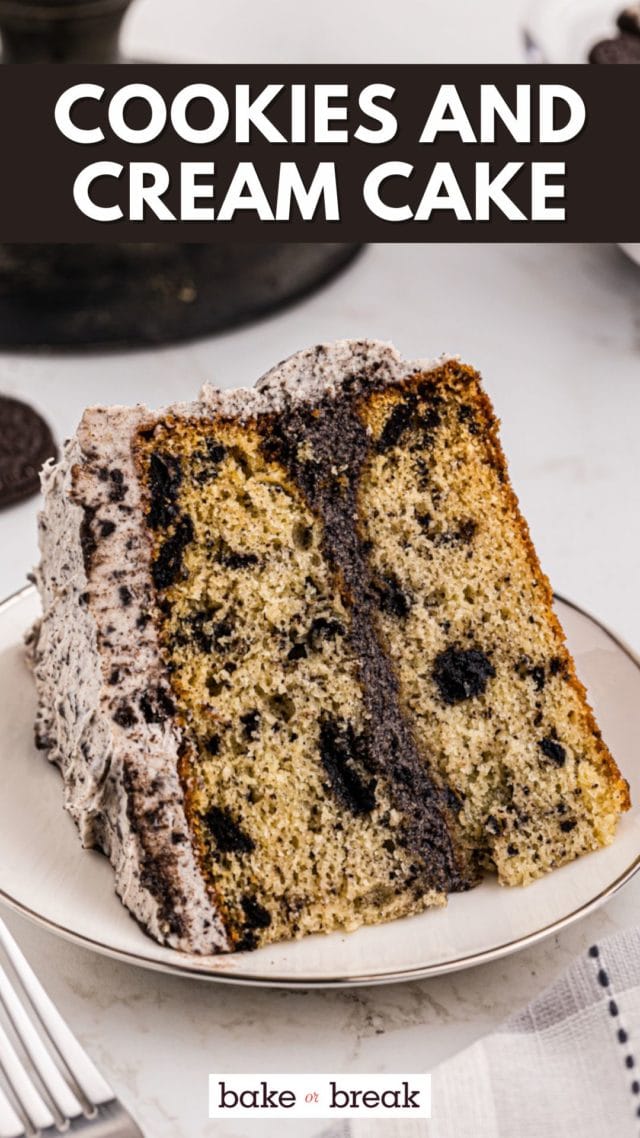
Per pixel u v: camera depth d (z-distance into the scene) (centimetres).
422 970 45
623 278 74
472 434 50
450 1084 42
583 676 52
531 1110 41
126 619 47
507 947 46
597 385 69
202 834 47
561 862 49
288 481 49
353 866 48
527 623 50
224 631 48
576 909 47
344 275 74
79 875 48
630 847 48
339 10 93
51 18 69
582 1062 42
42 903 47
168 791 47
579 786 49
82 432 47
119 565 47
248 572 48
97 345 69
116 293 71
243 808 48
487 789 49
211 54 86
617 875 48
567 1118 41
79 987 46
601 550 61
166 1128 43
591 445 66
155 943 46
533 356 70
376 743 49
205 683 48
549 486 64
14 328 70
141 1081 44
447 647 50
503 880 48
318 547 49
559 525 62
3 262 71
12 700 52
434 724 50
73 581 48
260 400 48
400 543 50
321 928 47
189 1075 44
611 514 63
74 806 48
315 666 49
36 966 47
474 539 50
